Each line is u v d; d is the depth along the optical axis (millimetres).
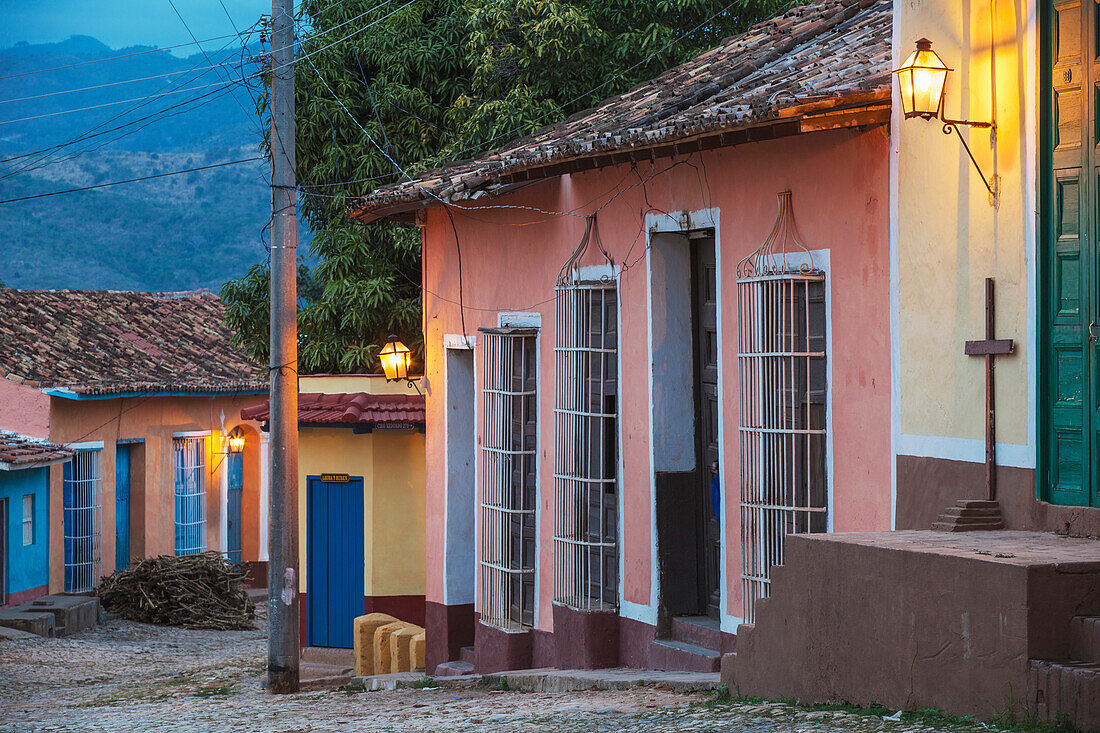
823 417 10195
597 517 12875
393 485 19219
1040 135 8039
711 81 12289
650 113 11984
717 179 11258
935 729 6664
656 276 12078
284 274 14578
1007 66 8359
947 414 8844
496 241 15000
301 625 19750
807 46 12203
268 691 14539
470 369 16172
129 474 28281
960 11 8711
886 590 7512
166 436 29016
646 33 20453
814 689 8180
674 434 12086
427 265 16688
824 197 10078
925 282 9047
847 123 9375
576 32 19812
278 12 14484
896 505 9336
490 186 13641
